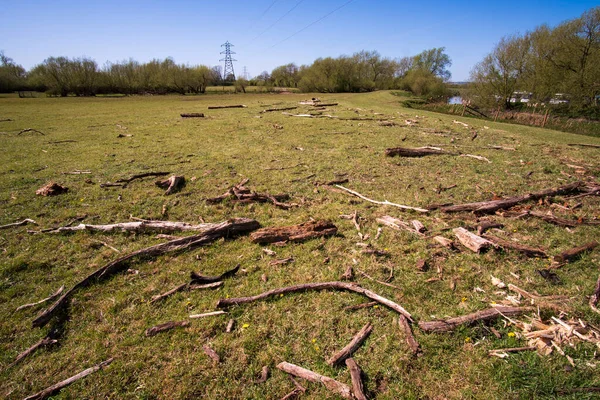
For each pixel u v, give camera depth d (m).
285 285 5.14
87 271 5.54
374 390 3.47
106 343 4.09
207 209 7.93
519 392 3.37
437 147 14.35
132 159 12.54
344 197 8.66
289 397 3.38
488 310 4.41
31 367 3.78
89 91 64.62
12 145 15.19
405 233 6.62
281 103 36.56
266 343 4.07
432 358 3.80
